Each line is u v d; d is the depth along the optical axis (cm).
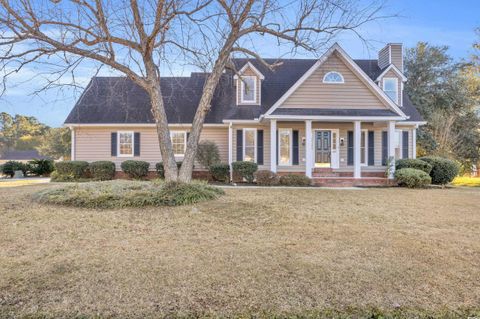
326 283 368
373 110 1500
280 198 927
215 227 608
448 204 891
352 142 1702
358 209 796
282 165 1680
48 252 465
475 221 684
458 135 2402
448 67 2628
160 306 318
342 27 965
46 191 877
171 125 1698
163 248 485
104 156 1730
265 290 350
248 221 655
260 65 1900
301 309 315
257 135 1672
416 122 1688
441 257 456
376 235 564
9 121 5616
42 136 5900
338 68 1528
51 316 300
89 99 1808
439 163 1515
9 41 831
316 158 1688
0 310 308
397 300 335
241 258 443
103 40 891
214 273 392
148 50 932
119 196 781
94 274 386
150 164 1723
